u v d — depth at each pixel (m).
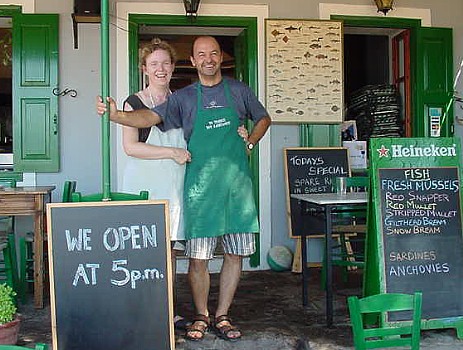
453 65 6.02
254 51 5.69
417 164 3.74
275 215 5.79
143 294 2.74
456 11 6.00
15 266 4.51
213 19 5.62
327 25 5.75
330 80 5.77
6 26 5.92
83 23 5.48
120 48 5.50
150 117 3.48
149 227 2.80
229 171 3.53
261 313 4.27
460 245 3.72
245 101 3.67
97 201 2.95
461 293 3.67
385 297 2.34
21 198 4.34
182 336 3.70
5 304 3.38
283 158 5.75
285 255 5.70
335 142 5.86
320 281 5.29
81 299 2.69
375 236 3.65
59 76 5.48
